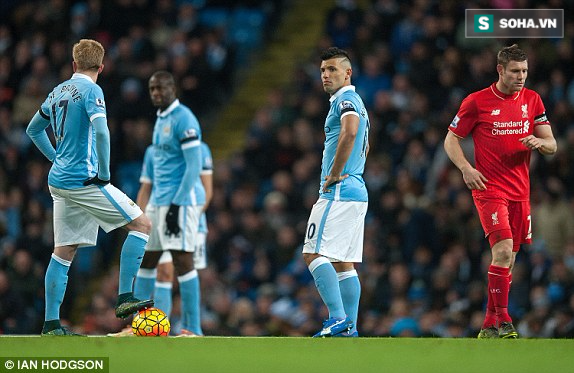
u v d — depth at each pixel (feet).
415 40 215.10
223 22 243.19
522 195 102.22
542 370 90.33
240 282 178.81
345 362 89.97
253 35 248.93
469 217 175.63
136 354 90.07
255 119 215.72
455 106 197.47
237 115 233.14
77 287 188.65
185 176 118.21
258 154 202.39
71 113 98.99
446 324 158.51
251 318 164.35
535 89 199.31
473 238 173.27
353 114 99.55
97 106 98.27
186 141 118.52
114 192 99.55
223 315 165.17
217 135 229.45
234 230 185.98
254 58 244.63
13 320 161.17
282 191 191.52
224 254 183.52
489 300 102.58
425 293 168.76
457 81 203.21
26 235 178.09
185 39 222.48
